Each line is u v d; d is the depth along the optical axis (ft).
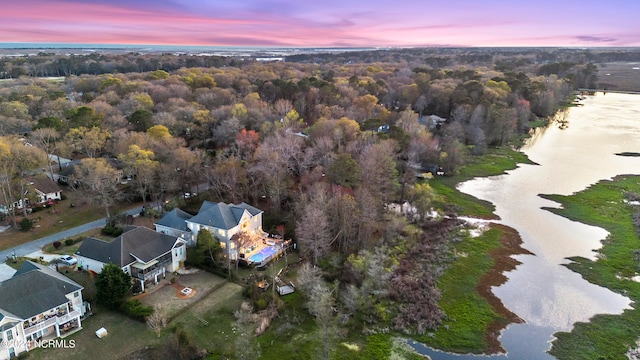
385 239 258.37
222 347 169.37
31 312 162.71
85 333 173.27
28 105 468.34
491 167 403.95
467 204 320.91
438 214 302.04
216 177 290.15
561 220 295.48
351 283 213.25
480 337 183.11
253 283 203.21
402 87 599.57
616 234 273.95
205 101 490.49
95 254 207.41
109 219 261.85
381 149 308.60
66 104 465.06
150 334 173.99
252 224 250.16
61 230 259.80
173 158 304.50
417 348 175.73
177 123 393.29
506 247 258.78
